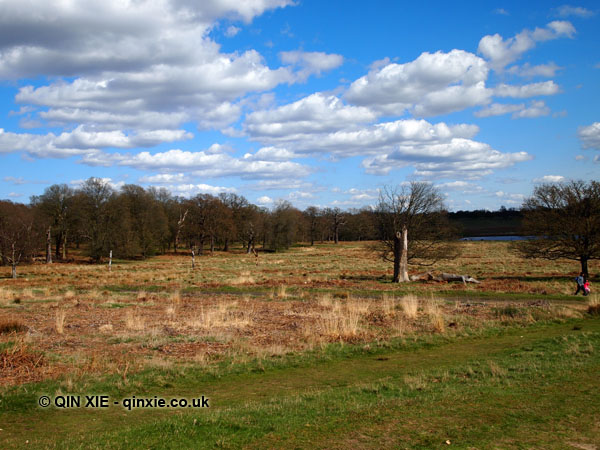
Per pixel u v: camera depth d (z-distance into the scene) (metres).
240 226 85.50
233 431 5.87
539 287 24.88
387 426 5.86
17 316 16.83
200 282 32.91
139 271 46.56
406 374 9.10
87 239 64.19
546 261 49.19
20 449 5.59
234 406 7.27
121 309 19.11
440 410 6.47
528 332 13.85
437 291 24.84
